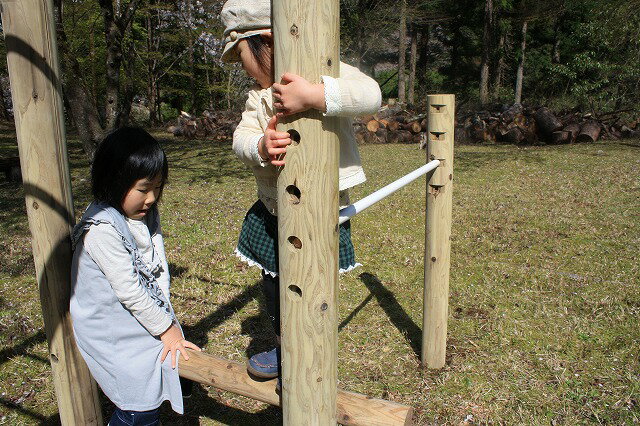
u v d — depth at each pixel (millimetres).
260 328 3494
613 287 4090
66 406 1979
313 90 1274
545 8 23547
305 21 1282
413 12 23359
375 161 10891
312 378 1479
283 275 1444
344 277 4449
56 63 1753
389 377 2928
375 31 23297
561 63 26578
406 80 31344
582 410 2580
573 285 4152
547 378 2877
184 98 27469
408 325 3553
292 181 1366
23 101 1705
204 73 24656
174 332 1952
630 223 5879
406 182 2283
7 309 3764
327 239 1397
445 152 2697
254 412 2666
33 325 3514
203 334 3414
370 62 27859
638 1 14922
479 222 6094
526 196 7406
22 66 1675
